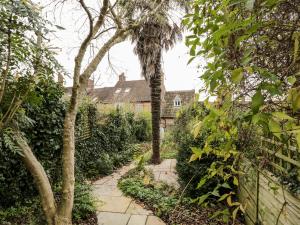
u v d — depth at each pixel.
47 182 2.58
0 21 1.73
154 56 7.38
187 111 4.73
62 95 4.70
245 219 3.25
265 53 0.97
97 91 23.67
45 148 4.44
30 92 2.28
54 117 4.53
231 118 1.06
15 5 1.71
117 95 22.41
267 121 0.71
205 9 1.03
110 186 5.57
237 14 0.86
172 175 6.16
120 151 8.90
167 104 20.30
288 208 2.10
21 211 3.73
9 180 3.86
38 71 2.18
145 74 8.14
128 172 6.59
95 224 3.63
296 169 1.97
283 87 0.87
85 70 2.82
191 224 3.42
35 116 4.16
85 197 4.03
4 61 1.90
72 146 2.75
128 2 3.34
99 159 6.75
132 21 3.36
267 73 0.69
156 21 6.41
